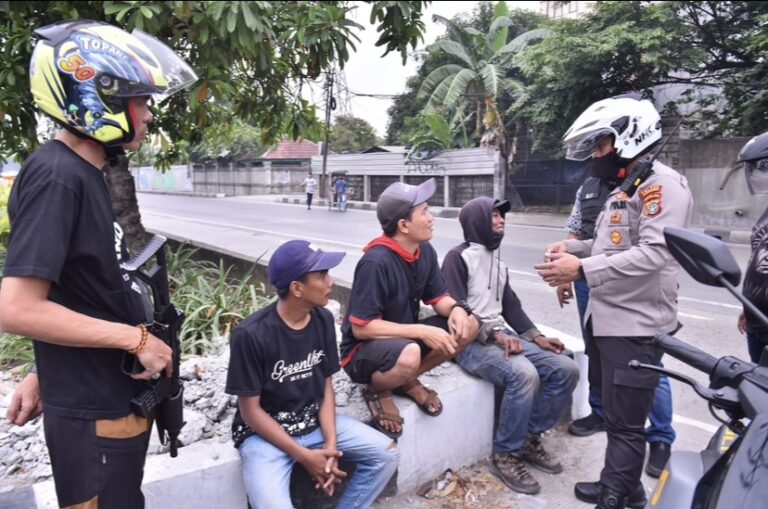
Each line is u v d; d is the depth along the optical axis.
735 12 13.20
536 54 15.10
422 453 2.83
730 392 1.65
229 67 4.38
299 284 2.20
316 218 18.83
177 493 2.18
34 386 1.83
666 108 15.37
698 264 1.64
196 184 40.16
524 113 17.03
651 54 13.21
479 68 19.38
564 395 3.02
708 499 1.48
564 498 2.84
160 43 1.79
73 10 3.87
